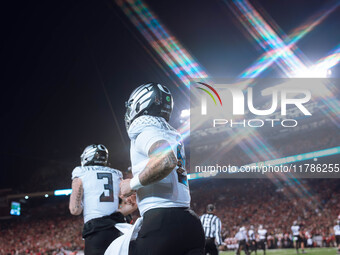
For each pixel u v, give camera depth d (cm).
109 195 369
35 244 3048
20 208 3797
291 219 2458
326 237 2084
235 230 2384
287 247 2123
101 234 350
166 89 238
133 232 212
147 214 206
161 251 199
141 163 213
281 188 3148
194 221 210
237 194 3303
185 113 3728
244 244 1596
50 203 3959
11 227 3506
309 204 2670
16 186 4184
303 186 3055
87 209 362
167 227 201
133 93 234
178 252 202
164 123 225
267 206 2848
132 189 206
